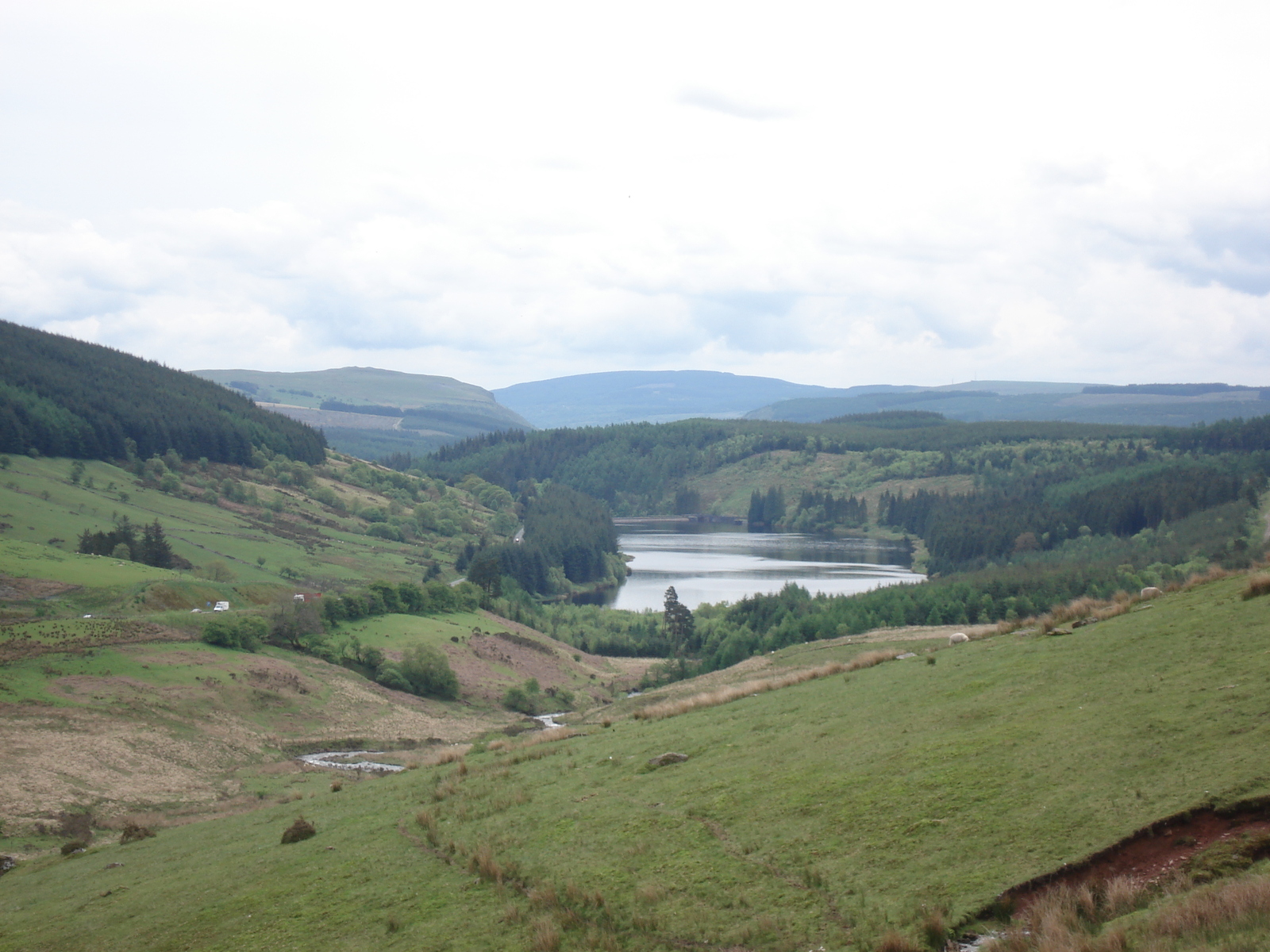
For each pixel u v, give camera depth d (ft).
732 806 77.30
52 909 96.07
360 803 115.85
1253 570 113.19
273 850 98.89
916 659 124.47
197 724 273.95
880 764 77.20
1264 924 41.47
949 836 60.75
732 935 56.70
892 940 50.21
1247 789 52.29
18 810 186.19
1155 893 48.29
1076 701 78.84
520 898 69.92
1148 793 56.70
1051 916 48.14
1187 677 75.25
